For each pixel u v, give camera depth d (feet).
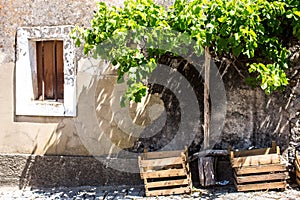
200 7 17.07
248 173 18.24
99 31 17.76
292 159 19.53
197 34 16.99
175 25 17.44
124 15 17.63
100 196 19.08
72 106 20.21
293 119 19.43
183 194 18.61
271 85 17.20
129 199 18.49
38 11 20.31
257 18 17.08
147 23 17.56
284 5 17.53
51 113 20.40
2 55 20.62
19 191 20.33
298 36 17.69
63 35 20.02
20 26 20.48
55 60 20.67
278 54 17.90
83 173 20.40
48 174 20.62
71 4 20.01
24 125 20.70
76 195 19.42
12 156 20.79
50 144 20.61
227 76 19.58
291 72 19.26
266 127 19.62
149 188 18.86
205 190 18.92
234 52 17.37
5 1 20.53
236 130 19.75
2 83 20.68
